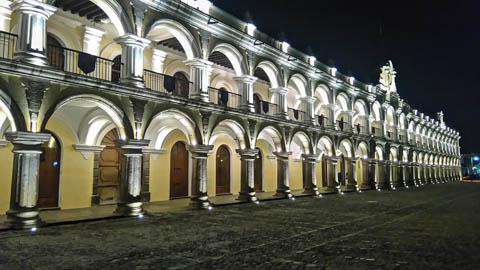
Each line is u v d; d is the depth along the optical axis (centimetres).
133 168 1549
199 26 1923
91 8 1662
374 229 1271
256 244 1016
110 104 1484
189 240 1068
